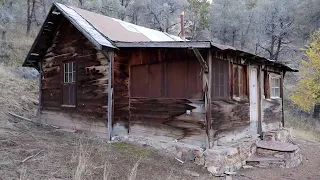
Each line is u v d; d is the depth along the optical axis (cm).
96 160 577
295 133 1320
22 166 500
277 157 708
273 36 2370
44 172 482
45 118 1035
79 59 883
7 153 566
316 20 2372
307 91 1675
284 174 632
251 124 859
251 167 665
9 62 1569
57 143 700
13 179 439
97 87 817
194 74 664
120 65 797
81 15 884
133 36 899
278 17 2362
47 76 1037
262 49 2536
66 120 933
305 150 940
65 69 957
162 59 727
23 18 2223
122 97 801
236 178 577
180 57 690
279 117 1101
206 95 632
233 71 755
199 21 2723
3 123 860
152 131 750
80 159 523
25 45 1806
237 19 2458
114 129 780
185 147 650
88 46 850
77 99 888
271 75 1027
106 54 767
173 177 536
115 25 944
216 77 674
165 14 2328
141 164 584
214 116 660
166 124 719
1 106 1077
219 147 647
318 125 1845
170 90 713
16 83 1346
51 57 1016
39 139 726
